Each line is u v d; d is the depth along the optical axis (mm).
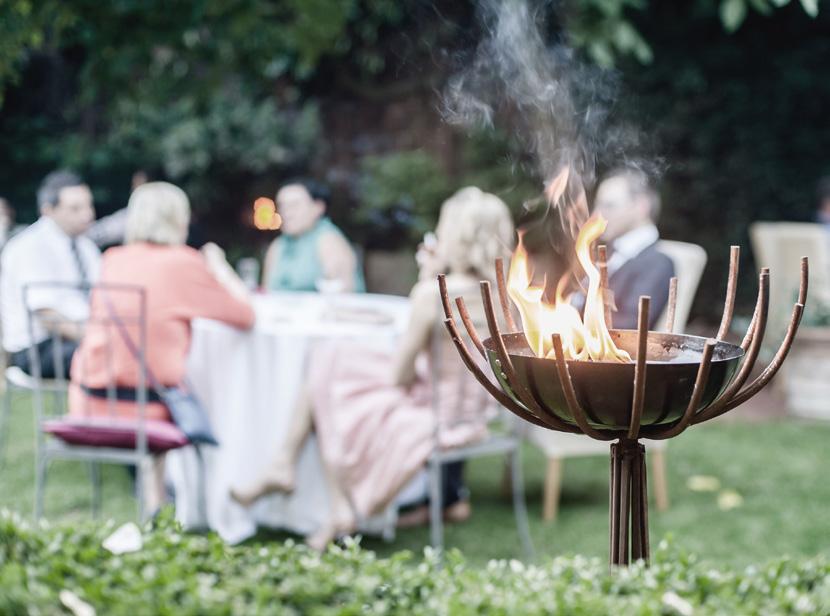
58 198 4527
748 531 3830
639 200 3889
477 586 1427
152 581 1328
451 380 3559
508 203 8180
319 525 3723
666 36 8547
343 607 1340
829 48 8516
